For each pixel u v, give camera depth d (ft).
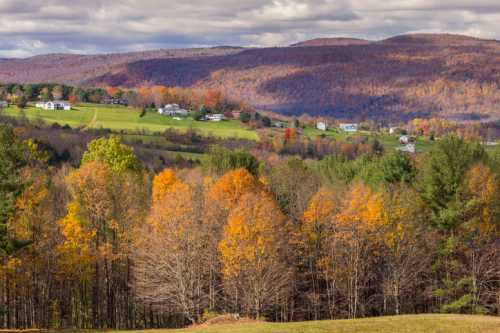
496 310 229.86
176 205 197.26
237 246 188.85
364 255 218.79
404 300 234.99
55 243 202.80
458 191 215.31
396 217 214.28
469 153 234.58
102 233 209.87
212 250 201.36
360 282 223.10
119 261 218.38
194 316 204.13
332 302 234.79
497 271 227.20
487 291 222.07
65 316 222.48
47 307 204.64
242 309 202.69
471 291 217.15
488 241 218.38
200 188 244.63
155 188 233.55
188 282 196.54
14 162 175.52
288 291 215.51
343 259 218.59
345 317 233.14
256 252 190.08
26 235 184.85
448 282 214.07
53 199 226.58
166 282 199.72
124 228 209.46
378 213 209.87
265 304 204.74
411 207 218.59
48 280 201.67
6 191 165.37
